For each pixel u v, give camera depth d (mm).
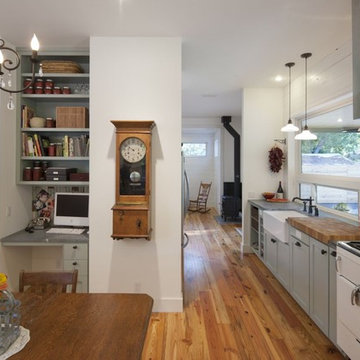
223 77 3930
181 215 2703
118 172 2535
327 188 3566
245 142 4551
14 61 2840
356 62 2023
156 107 2662
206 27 2488
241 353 2164
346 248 1901
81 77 2967
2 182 2707
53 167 3127
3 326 1084
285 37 2688
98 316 1312
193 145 9289
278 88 4504
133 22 2404
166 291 2721
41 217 3184
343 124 3221
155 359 2092
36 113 3197
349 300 1847
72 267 2699
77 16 2309
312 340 2324
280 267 3291
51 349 1070
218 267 4020
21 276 1664
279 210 3727
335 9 2219
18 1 2094
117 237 2498
